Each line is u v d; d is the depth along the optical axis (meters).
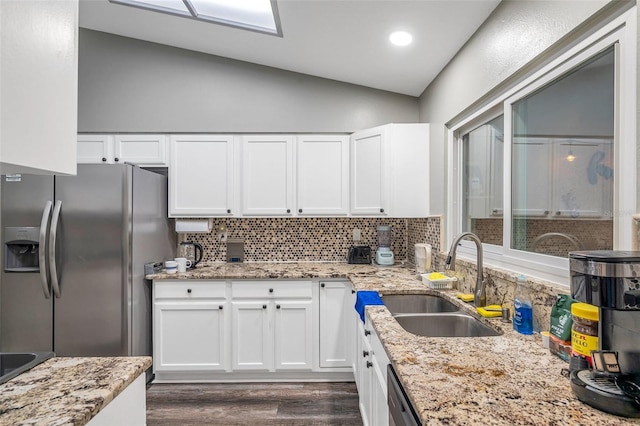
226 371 2.61
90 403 0.77
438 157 2.48
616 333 0.77
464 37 1.96
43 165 0.65
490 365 0.97
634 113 0.97
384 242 3.12
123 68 2.92
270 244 3.21
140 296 2.48
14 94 0.58
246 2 2.11
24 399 0.79
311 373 2.65
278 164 2.93
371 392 1.62
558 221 1.32
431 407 0.74
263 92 2.94
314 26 2.12
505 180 1.67
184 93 2.93
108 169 2.29
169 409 2.24
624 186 1.00
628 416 0.68
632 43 0.98
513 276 1.45
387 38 2.10
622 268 0.71
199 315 2.59
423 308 2.03
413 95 2.95
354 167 2.88
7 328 2.25
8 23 0.57
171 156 2.89
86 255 2.27
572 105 1.25
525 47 1.41
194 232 3.06
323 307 2.61
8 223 2.23
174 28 2.60
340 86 2.94
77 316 2.28
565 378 0.89
